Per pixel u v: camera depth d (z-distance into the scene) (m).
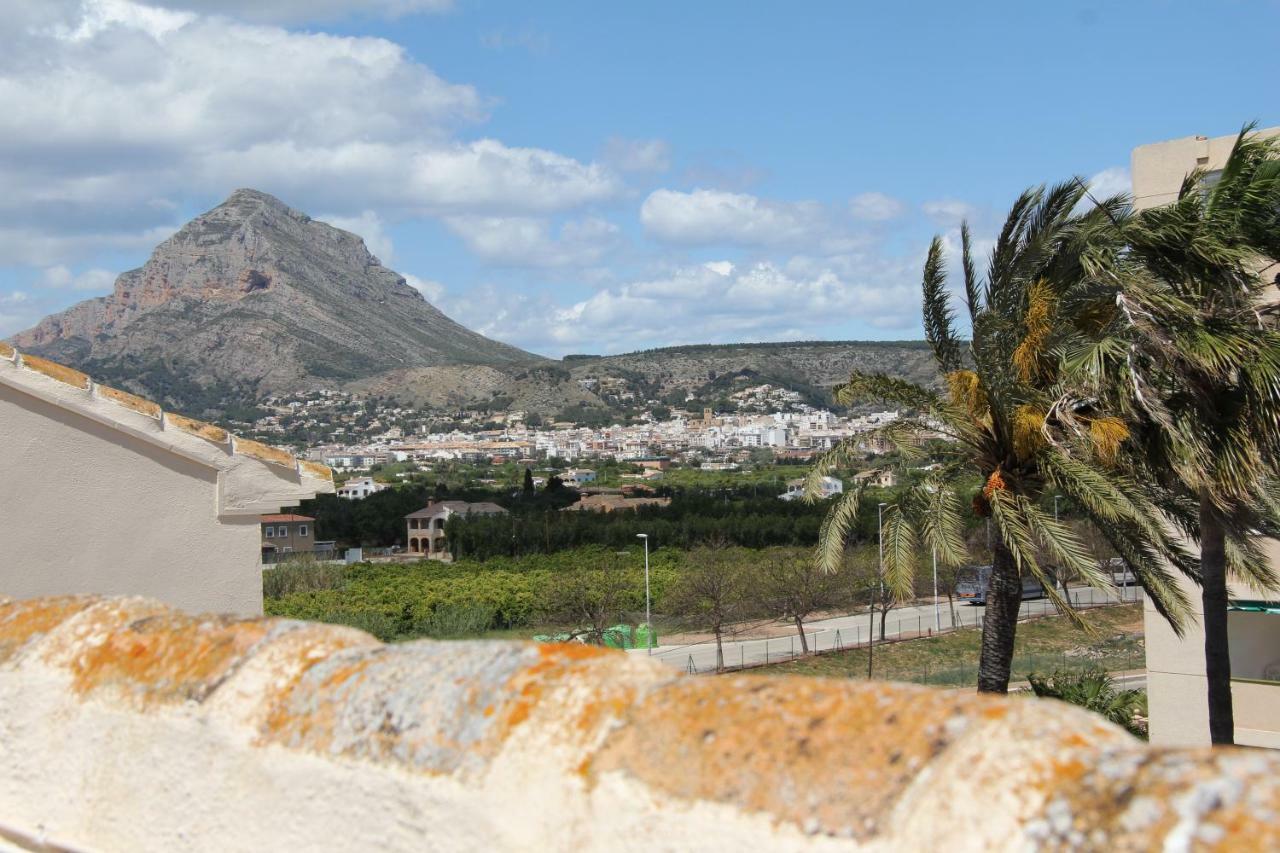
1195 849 1.24
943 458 15.17
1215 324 10.84
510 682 2.05
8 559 5.90
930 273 14.83
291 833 2.22
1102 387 11.54
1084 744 1.46
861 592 57.19
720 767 1.68
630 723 1.85
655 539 84.56
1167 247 11.62
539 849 1.82
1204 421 11.28
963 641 53.44
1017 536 12.80
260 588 6.67
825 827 1.52
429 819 1.98
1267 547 16.56
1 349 5.95
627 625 57.34
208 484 6.51
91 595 3.11
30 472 5.99
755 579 55.00
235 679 2.46
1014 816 1.40
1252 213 11.03
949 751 1.52
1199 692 17.64
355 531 122.12
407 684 2.17
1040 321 12.73
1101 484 12.51
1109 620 54.16
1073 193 13.18
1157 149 18.00
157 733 2.49
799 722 1.69
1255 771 1.30
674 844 1.67
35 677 2.79
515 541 86.44
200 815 2.39
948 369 15.21
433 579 72.81
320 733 2.21
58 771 2.69
